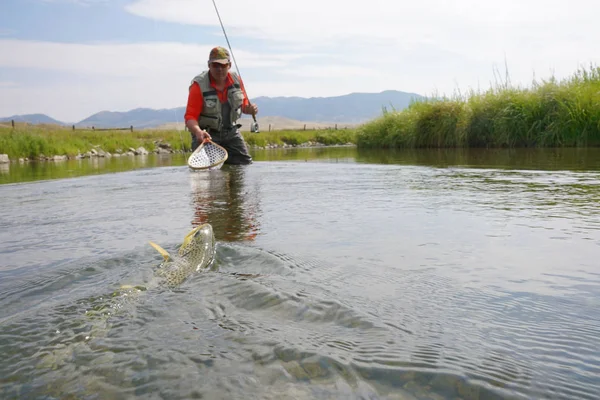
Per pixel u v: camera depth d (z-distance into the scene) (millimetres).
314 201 4832
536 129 16359
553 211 3945
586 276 2238
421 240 3049
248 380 1364
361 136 25000
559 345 1532
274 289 2117
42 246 3184
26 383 1402
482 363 1414
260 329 1721
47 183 7758
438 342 1567
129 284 2281
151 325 1795
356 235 3229
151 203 5020
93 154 28609
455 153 14688
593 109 14930
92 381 1403
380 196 5113
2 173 12531
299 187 6125
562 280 2191
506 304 1914
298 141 43656
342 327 1717
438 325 1714
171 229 3600
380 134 23219
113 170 12453
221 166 9836
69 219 4184
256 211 4293
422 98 21969
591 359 1433
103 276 2469
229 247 2863
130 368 1466
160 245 3066
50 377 1434
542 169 7766
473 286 2145
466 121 18594
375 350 1511
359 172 8250
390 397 1251
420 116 20484
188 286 2215
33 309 2006
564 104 15586
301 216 3996
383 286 2170
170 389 1339
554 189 5301
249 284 2191
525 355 1466
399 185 6109
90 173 11289
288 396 1271
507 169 8008
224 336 1668
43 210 4750
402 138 21500
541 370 1371
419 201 4688
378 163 10703
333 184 6398
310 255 2721
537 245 2848
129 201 5242
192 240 2734
